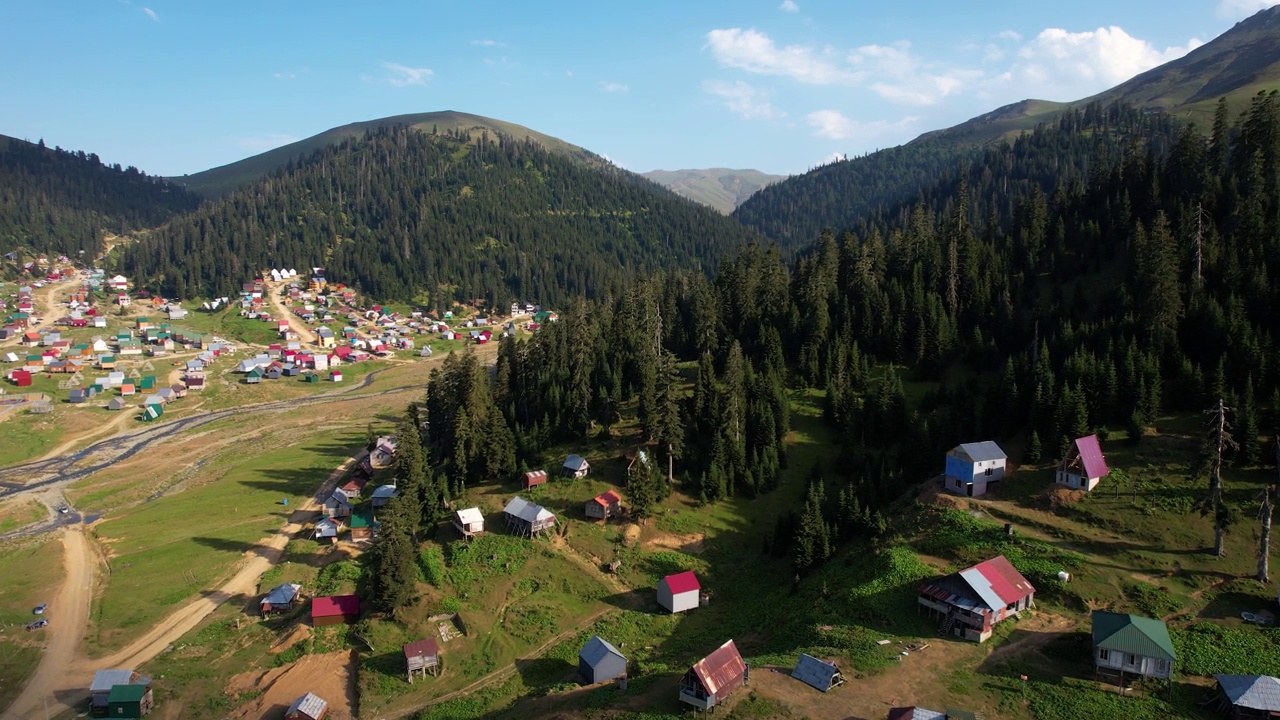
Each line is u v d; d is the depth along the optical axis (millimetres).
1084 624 62000
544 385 119625
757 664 59188
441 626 76500
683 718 51750
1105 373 88750
